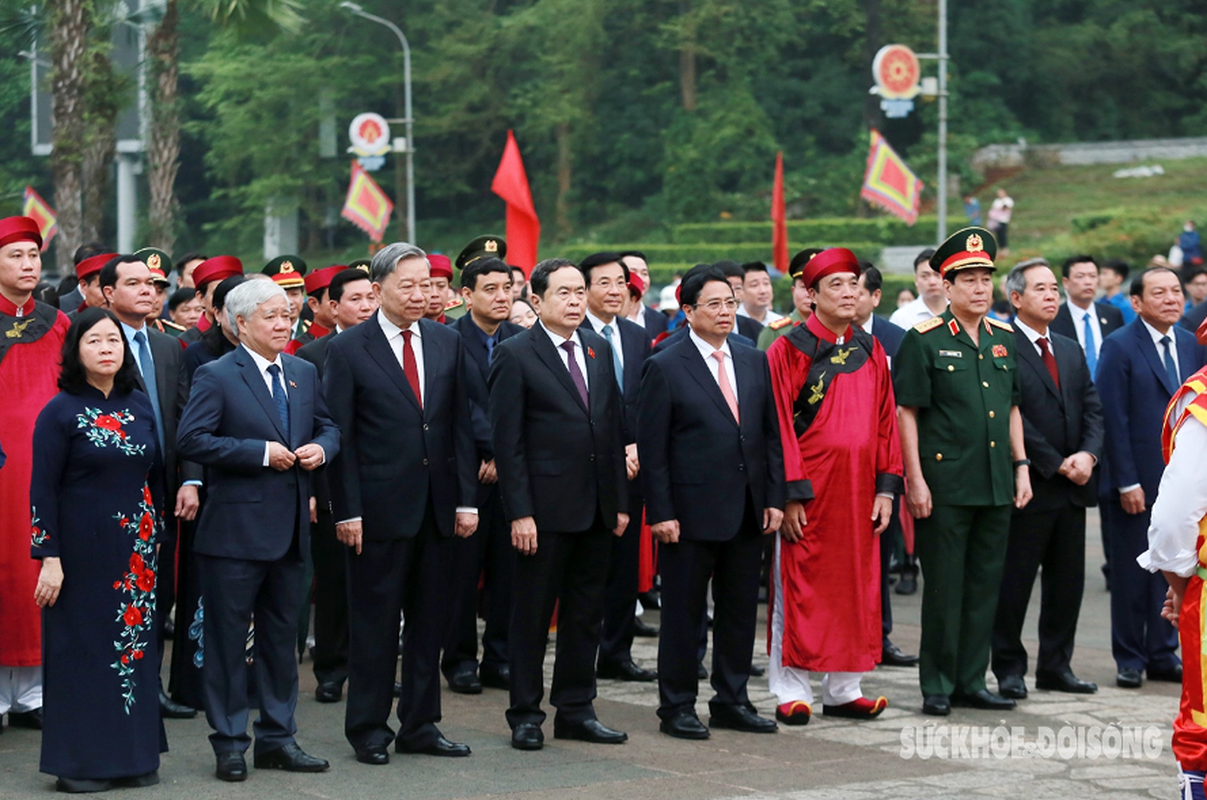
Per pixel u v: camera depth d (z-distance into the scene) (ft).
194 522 21.40
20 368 21.20
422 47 145.28
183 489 20.95
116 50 53.16
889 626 26.40
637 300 29.32
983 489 22.04
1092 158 138.72
